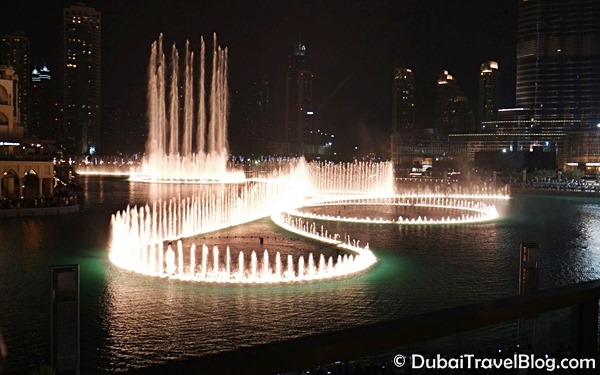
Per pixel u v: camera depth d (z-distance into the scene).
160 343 28.70
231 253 54.53
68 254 51.94
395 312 34.56
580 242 65.06
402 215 91.50
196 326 31.34
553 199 129.00
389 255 54.56
